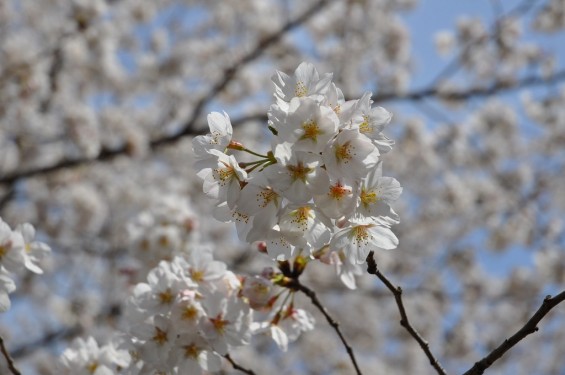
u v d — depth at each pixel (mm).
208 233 11633
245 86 11836
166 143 9906
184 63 12117
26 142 9703
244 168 2459
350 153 2295
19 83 9008
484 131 12586
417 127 12250
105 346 3566
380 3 12023
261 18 12180
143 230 5137
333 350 12023
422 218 12492
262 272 3047
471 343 12062
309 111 2281
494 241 12242
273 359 12430
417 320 12125
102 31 9906
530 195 12578
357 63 12109
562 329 13000
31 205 10633
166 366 2877
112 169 10859
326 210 2309
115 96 11992
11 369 3139
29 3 10883
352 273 3105
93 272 11055
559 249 11969
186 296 2863
